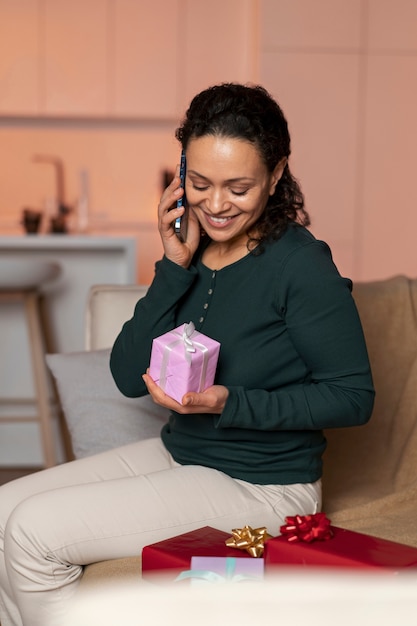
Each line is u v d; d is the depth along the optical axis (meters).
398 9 4.12
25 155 4.95
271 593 0.62
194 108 1.40
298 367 1.48
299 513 1.48
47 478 1.52
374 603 0.61
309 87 4.14
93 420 1.93
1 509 1.44
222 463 1.50
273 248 1.46
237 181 1.36
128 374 1.60
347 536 1.26
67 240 3.55
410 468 1.83
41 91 4.64
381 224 4.21
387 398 1.95
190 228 1.53
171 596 0.62
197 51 4.66
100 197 5.00
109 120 4.94
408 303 2.05
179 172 1.49
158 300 1.53
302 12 4.11
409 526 1.59
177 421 1.55
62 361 2.02
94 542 1.35
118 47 4.64
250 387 1.47
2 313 3.62
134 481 1.42
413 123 4.17
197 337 1.40
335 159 4.18
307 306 1.41
